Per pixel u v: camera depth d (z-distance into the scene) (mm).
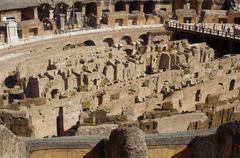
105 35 78062
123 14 84000
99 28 80625
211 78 53875
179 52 67000
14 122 38656
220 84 54312
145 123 38094
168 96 47031
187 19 89438
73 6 83000
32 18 78875
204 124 40094
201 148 23656
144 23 86812
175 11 90375
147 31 83000
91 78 54031
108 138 24703
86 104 44594
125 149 21859
